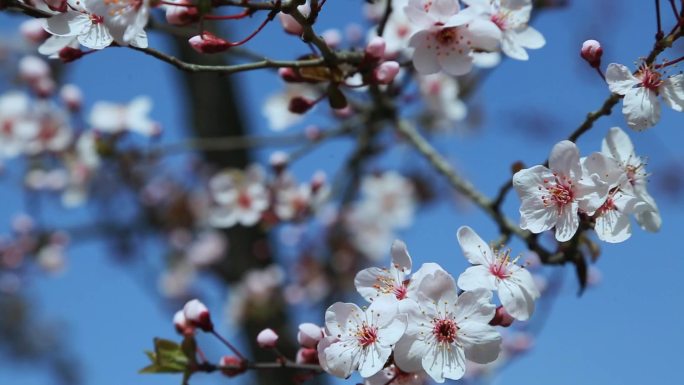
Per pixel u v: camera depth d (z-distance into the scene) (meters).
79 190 0.91
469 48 0.57
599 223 0.55
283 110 0.82
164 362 0.58
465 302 0.54
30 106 0.88
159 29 0.63
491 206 0.63
